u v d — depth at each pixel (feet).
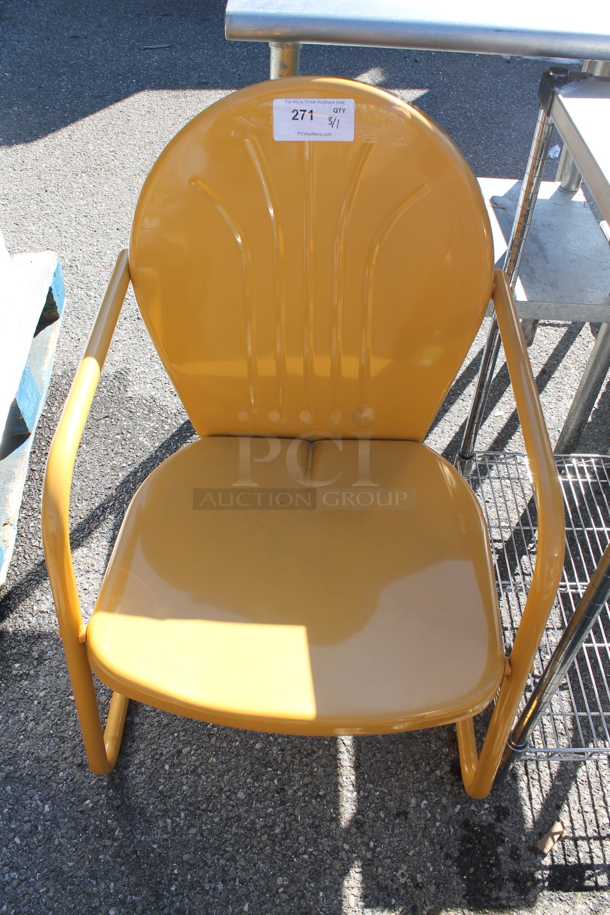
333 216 3.00
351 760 4.04
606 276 4.57
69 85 10.31
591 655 4.57
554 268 4.59
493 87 10.48
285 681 2.69
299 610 2.92
